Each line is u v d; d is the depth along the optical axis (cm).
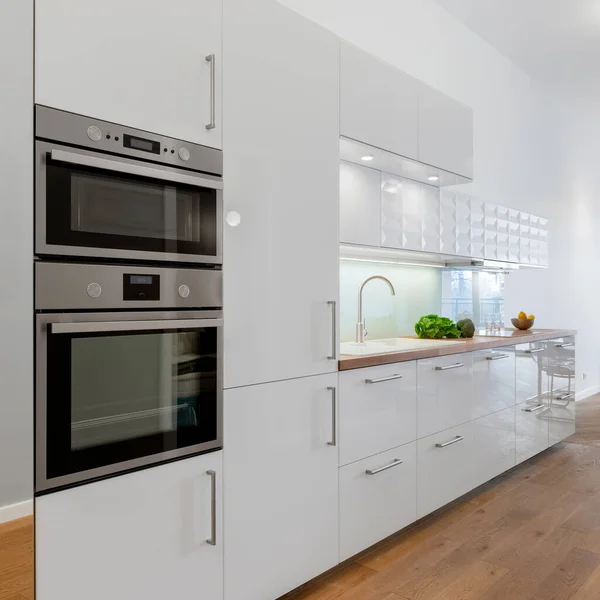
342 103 230
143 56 157
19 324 132
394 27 361
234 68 182
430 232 333
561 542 262
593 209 700
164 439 162
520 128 522
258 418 189
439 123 304
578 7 410
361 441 234
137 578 155
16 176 131
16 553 131
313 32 216
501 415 343
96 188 146
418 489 268
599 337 716
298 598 211
